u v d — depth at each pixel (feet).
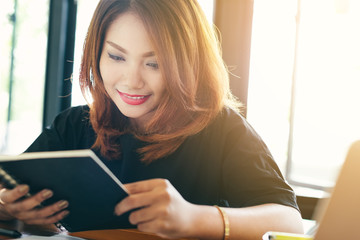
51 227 3.39
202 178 3.99
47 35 12.64
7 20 13.00
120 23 3.51
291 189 3.61
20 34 12.94
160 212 2.39
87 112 4.49
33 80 12.82
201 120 3.87
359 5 10.88
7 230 3.02
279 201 3.40
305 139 11.31
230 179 3.84
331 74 11.19
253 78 10.27
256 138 4.02
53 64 12.57
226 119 4.09
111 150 4.09
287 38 10.87
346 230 1.89
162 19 3.48
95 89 3.95
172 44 3.52
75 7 12.63
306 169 11.37
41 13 12.70
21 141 12.96
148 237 3.12
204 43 3.82
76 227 2.97
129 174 4.00
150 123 3.82
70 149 4.50
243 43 10.07
